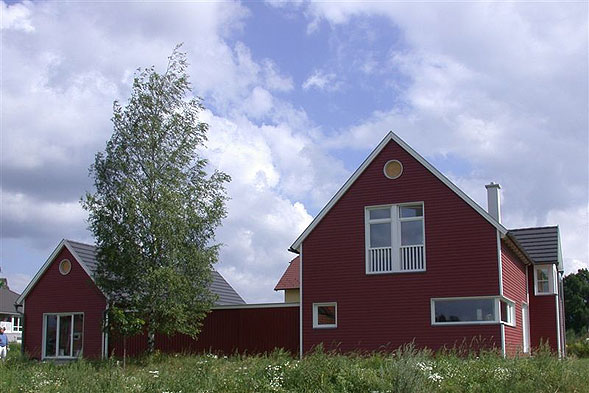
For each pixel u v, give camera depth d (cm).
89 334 3097
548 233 3306
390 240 2586
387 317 2530
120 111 2672
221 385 1571
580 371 1631
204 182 2731
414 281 2514
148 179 2620
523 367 1625
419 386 1452
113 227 2541
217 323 2931
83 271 3155
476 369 1633
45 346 3180
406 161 2594
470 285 2433
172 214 2555
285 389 1537
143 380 1628
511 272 2659
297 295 4316
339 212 2669
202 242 2698
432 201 2533
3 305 6209
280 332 2828
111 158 2617
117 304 2616
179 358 2392
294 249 2727
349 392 1498
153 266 2536
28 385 1627
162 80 2686
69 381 1638
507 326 2483
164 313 2544
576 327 6800
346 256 2628
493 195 3091
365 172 2655
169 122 2680
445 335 2438
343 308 2597
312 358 1692
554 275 3247
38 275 3212
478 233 2450
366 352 2400
